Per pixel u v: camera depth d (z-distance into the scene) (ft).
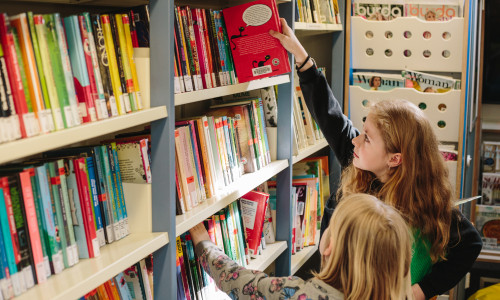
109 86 3.85
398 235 3.83
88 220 3.79
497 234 11.23
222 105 6.27
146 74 4.20
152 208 4.37
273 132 6.89
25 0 4.26
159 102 4.23
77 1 4.63
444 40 8.12
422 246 5.03
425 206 5.01
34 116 3.20
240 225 6.13
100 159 4.03
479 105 10.87
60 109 3.42
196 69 4.95
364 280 3.75
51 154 4.01
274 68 5.46
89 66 3.66
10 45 3.03
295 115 7.39
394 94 8.59
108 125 3.60
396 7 8.50
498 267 10.91
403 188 5.08
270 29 5.33
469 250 5.11
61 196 3.62
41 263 3.41
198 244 5.09
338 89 8.96
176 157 4.75
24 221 3.30
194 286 5.29
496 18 10.96
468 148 9.15
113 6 5.17
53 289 3.30
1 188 3.12
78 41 3.56
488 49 11.12
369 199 4.06
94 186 3.93
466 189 9.35
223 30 5.49
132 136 4.81
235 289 4.43
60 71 3.40
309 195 7.84
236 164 5.95
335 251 3.98
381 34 8.57
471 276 10.99
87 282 3.43
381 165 5.33
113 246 4.05
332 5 8.29
